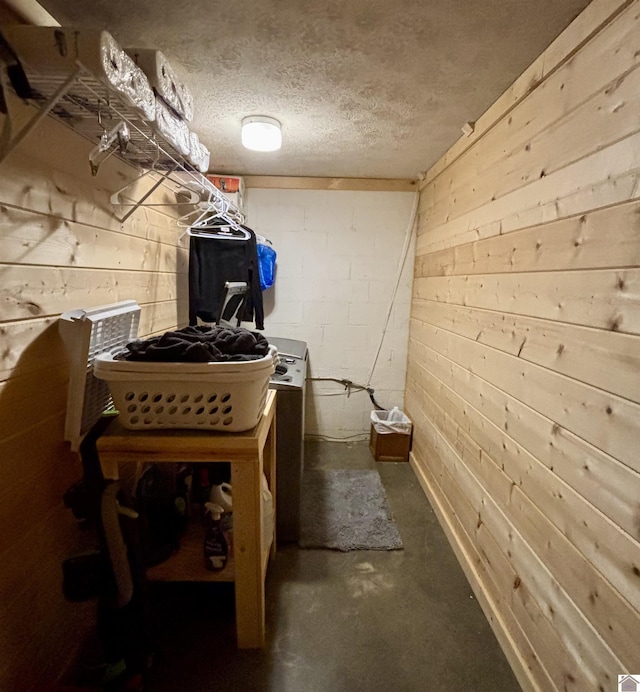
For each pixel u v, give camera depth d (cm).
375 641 148
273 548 188
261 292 275
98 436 120
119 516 108
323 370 331
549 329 125
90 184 136
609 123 102
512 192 154
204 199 230
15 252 100
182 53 136
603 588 98
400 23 119
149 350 115
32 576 110
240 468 126
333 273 318
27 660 109
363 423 338
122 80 88
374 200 308
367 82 155
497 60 138
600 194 104
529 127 142
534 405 132
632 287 92
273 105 177
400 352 328
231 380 114
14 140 87
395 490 258
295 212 309
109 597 108
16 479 103
